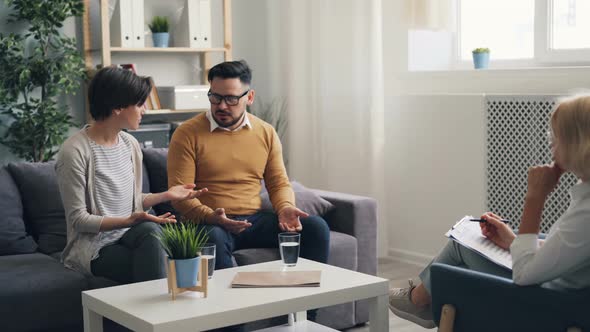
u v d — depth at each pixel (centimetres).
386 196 450
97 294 213
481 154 392
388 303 234
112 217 262
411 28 424
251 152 304
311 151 476
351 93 448
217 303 202
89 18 445
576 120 179
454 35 445
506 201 383
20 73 404
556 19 393
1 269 264
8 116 430
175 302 204
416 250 438
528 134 371
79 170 266
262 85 511
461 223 238
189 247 208
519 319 185
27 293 248
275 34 505
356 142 448
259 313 202
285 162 496
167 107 456
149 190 319
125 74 271
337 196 331
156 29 457
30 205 302
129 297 210
